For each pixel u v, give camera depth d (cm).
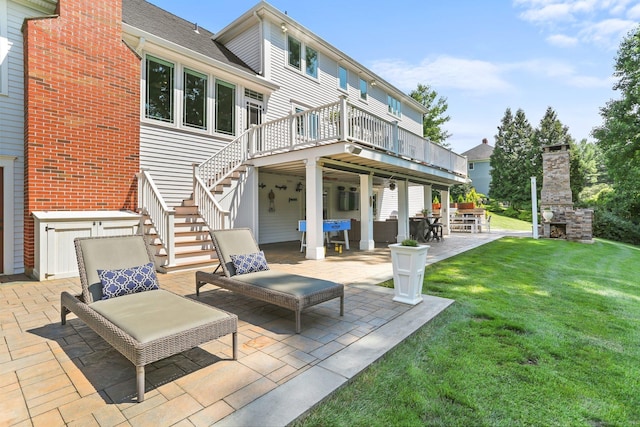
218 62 866
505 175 2800
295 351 276
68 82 604
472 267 676
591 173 3509
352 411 200
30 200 563
